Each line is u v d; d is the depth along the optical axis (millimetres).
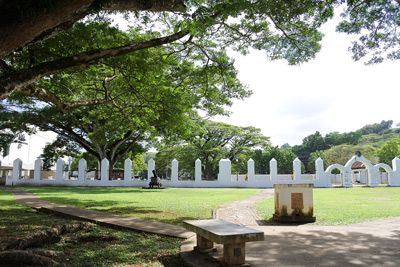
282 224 7809
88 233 6289
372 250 4750
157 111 12328
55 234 5559
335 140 80375
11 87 5930
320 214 9234
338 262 4145
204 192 20297
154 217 8797
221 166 28766
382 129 111938
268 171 45938
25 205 11180
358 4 10039
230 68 12508
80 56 6984
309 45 11617
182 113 12977
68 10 4785
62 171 29922
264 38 11461
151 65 10234
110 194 17906
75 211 8961
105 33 9078
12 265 3932
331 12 9430
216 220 5133
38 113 27953
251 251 4715
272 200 14172
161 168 47156
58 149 34844
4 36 4742
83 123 29156
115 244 5500
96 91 12688
